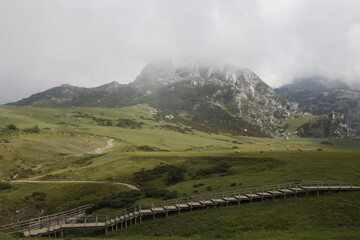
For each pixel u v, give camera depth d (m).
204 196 52.16
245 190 52.81
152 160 106.44
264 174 64.75
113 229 44.03
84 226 42.84
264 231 35.78
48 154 141.75
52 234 43.50
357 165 63.06
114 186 79.50
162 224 42.47
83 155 150.12
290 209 41.75
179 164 94.12
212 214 43.28
